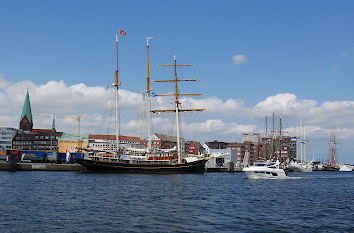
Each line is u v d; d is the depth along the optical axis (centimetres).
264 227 2875
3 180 7256
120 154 11938
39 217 3173
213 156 12419
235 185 7344
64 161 16088
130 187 6147
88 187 6019
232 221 3103
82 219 3103
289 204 4372
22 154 15375
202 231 2695
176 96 12556
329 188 7225
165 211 3553
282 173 9962
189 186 6738
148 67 12656
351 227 2933
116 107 12094
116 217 3200
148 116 12406
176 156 12175
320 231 2767
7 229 2698
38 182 6906
